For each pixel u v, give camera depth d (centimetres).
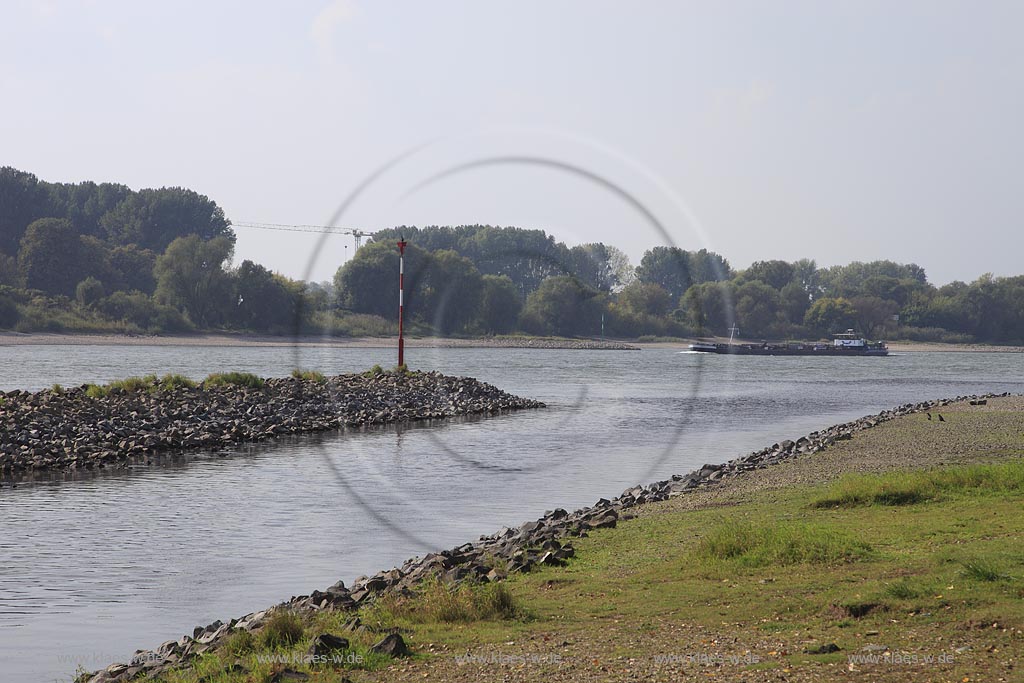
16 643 2994
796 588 2730
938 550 3095
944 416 10331
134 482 6184
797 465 6303
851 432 8688
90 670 2748
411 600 2867
